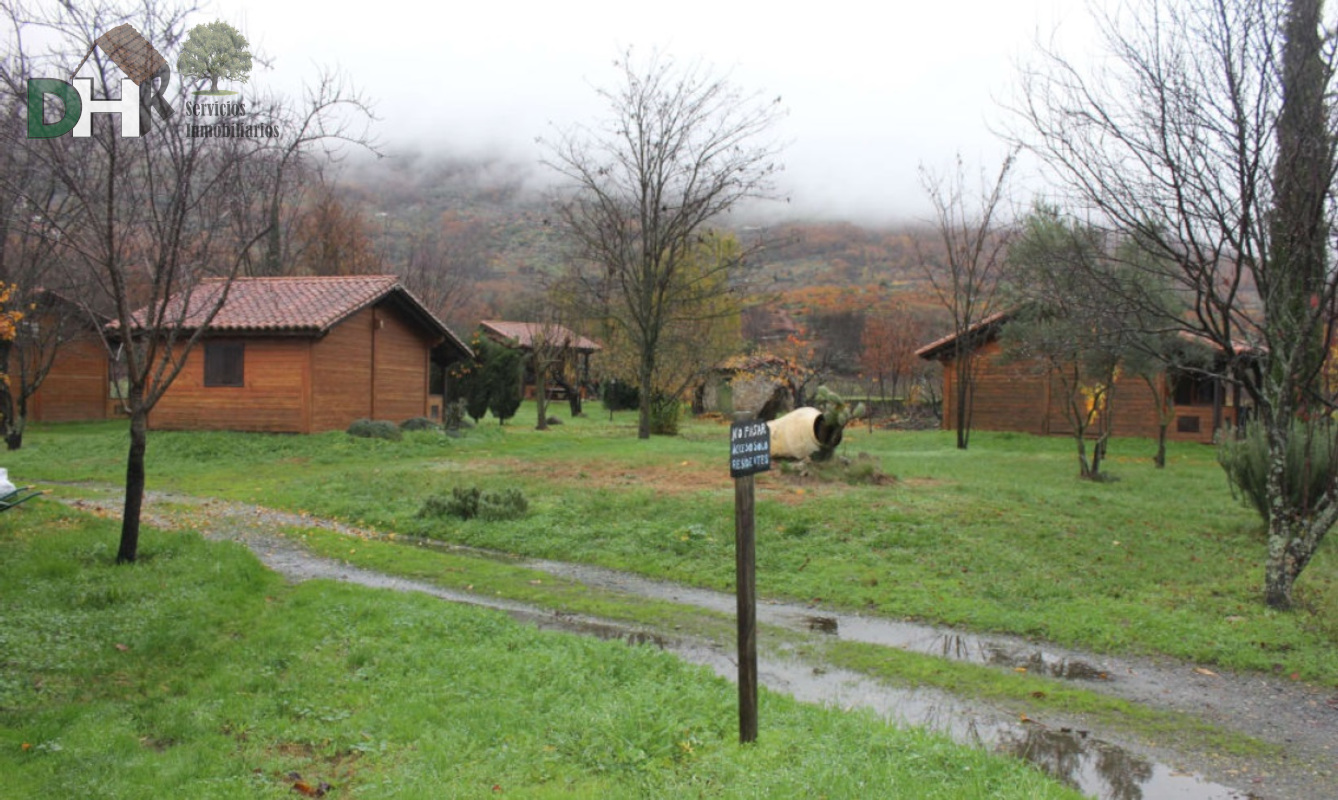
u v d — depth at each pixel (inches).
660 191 1098.7
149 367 371.9
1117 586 391.5
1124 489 681.6
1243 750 233.0
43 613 285.1
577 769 190.5
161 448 824.9
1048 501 560.1
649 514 524.4
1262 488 481.1
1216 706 265.3
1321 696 274.1
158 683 242.1
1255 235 352.5
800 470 621.3
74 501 569.0
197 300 954.7
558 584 407.5
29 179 379.9
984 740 235.8
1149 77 357.1
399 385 1092.5
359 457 816.3
